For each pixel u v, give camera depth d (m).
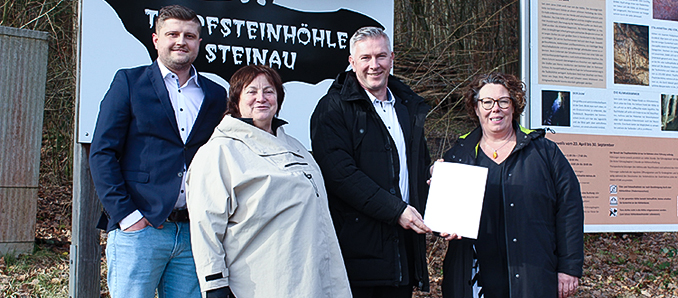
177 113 2.44
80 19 3.01
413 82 5.63
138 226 2.24
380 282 2.47
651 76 4.12
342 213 2.54
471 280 2.55
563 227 2.52
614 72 4.04
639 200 4.04
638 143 4.06
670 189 4.10
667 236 6.54
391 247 2.50
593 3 4.05
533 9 3.93
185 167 2.38
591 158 3.96
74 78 5.64
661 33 4.17
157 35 2.46
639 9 4.13
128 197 2.23
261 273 1.99
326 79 3.53
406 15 6.91
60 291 3.72
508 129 2.65
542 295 2.40
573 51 3.97
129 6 3.11
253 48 3.39
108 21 3.07
